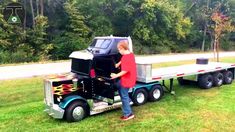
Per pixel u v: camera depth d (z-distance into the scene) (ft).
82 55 24.88
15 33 94.27
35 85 38.17
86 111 24.57
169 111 25.98
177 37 135.03
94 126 22.53
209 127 22.00
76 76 24.73
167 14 126.93
